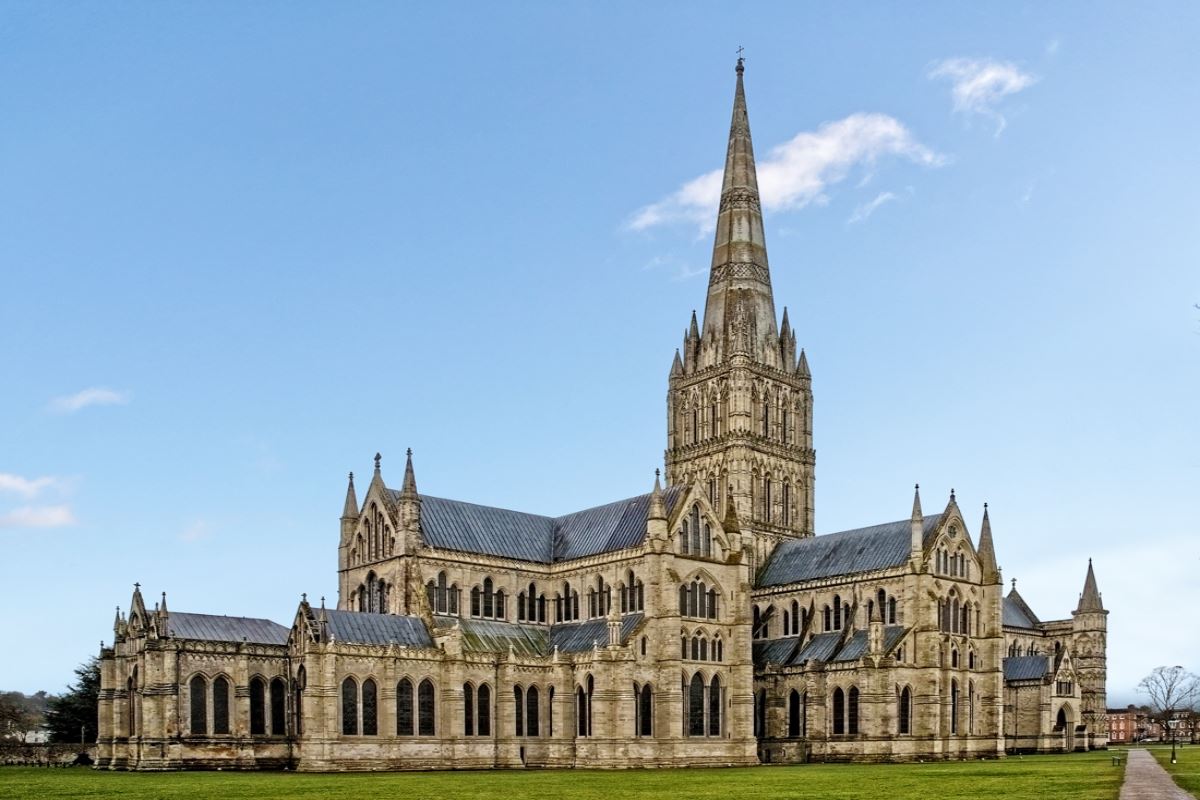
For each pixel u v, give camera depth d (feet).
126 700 447.01
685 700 473.67
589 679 458.50
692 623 481.46
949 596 518.37
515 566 515.50
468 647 459.32
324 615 426.51
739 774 377.50
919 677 495.41
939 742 492.54
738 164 654.12
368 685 424.46
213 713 425.69
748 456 602.03
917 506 512.63
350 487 529.86
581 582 512.63
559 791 284.00
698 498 498.28
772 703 523.29
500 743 452.76
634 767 448.24
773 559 592.19
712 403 622.95
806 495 627.87
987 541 540.93
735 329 620.49
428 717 437.99
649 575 474.49
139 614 446.19
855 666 492.95
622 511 524.93
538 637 505.66
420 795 269.23
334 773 392.06
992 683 524.93
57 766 476.54
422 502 506.07
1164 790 255.29
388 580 490.08
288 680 439.63
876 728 481.46
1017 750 619.26
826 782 315.37
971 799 237.25
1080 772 340.59
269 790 290.35
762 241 648.38
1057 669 621.31
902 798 245.04
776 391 626.64
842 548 557.74
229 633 449.48
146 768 409.90
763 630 567.59
